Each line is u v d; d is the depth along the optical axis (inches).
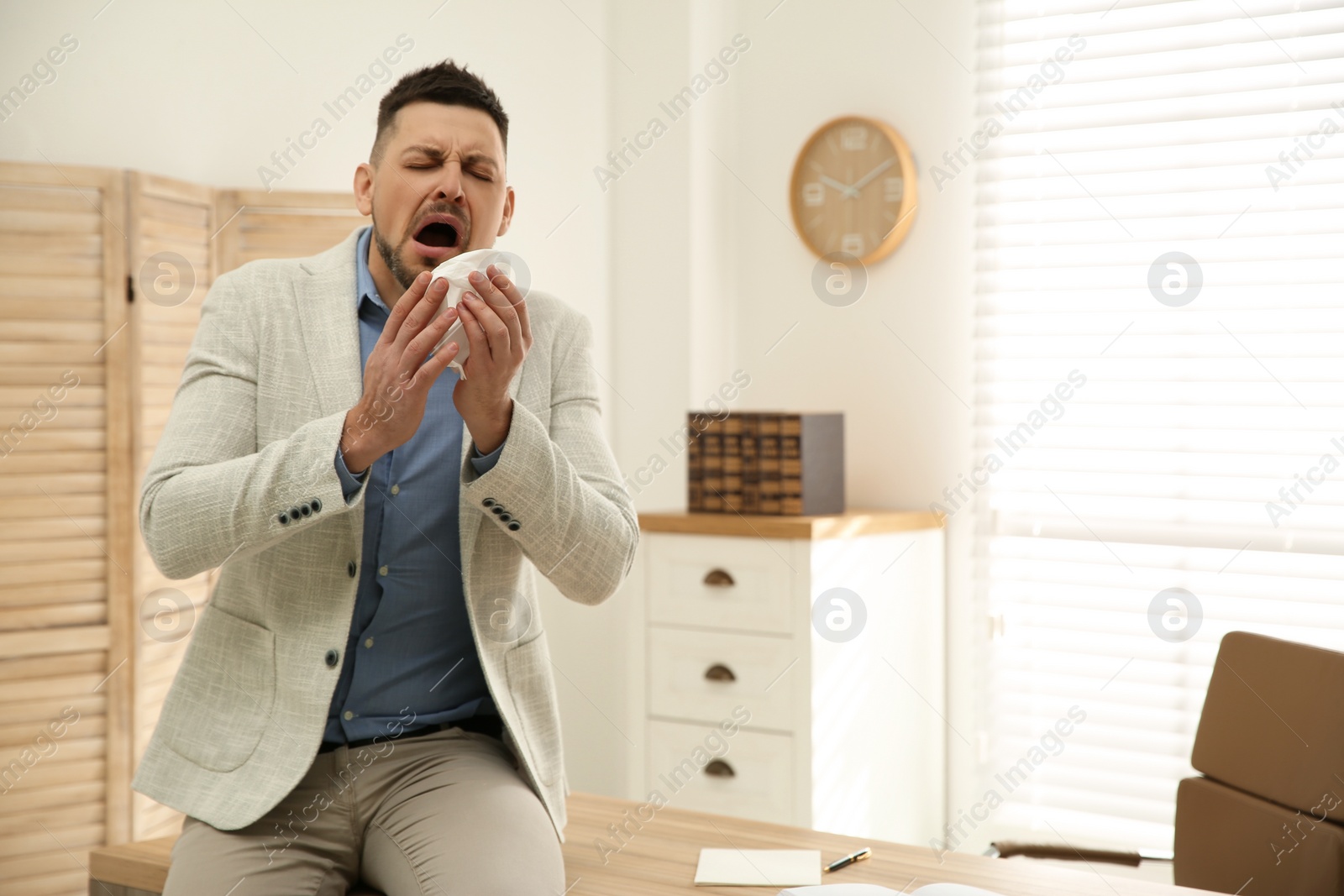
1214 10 98.9
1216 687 68.3
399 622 49.1
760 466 100.7
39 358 93.1
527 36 113.9
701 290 118.2
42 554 93.3
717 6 119.8
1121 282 103.9
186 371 49.4
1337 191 95.4
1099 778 104.8
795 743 95.3
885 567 103.6
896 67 113.9
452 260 44.0
